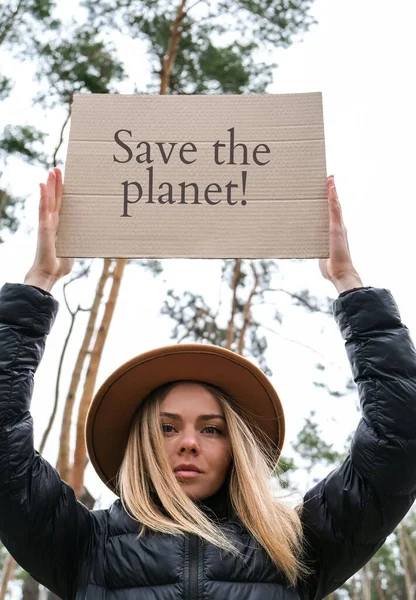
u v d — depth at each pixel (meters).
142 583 2.13
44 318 2.25
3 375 2.17
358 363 2.25
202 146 2.44
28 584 14.22
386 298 2.29
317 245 2.34
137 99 2.49
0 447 2.13
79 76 9.98
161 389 2.54
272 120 2.47
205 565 2.14
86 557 2.26
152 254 2.33
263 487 2.39
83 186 2.39
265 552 2.24
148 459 2.38
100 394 2.52
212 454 2.41
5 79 10.18
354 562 2.32
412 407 2.19
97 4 9.99
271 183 2.40
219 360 2.50
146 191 2.39
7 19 10.02
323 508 2.34
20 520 2.15
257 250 2.33
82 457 8.96
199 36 10.15
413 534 23.05
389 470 2.17
